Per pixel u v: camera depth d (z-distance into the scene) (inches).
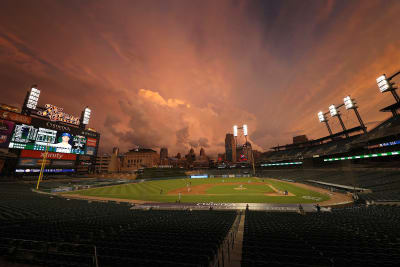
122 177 3897.6
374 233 421.7
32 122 2785.4
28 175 2721.5
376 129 2025.1
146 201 1385.3
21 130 2655.0
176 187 2459.4
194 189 2191.2
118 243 330.6
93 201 1283.2
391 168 1700.3
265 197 1457.9
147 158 7500.0
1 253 282.0
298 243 351.9
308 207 1035.3
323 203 1182.9
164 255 273.1
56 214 718.5
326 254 282.0
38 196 1505.9
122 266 249.0
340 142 2714.1
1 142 2465.6
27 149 2701.8
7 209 824.9
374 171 1870.1
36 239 360.8
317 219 644.1
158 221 620.1
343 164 2385.6
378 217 628.7
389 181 1505.9
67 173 3282.5
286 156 3759.8
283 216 741.3
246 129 4598.9
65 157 3201.3
